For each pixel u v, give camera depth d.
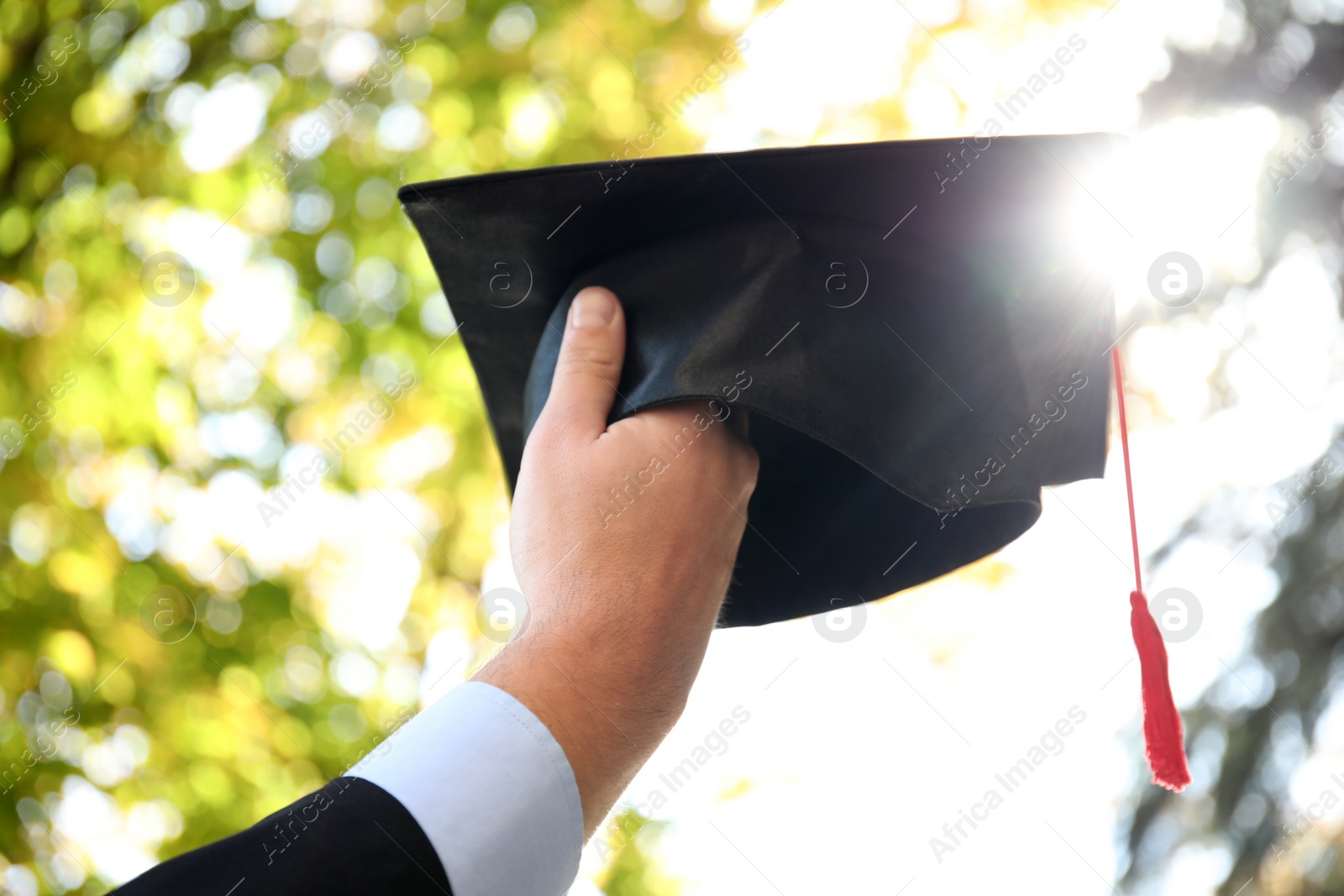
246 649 4.65
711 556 1.01
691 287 1.29
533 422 1.37
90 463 4.73
